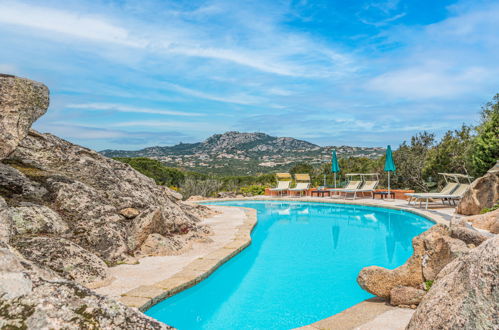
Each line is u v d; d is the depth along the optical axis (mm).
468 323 1503
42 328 1073
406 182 20641
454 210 11359
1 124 4441
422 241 4070
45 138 8102
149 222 6871
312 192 19594
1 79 4512
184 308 4895
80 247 5207
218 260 6141
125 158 28625
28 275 1226
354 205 15273
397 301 4020
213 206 15430
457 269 1838
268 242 8930
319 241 8984
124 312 1257
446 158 17953
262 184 26922
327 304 4926
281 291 5461
